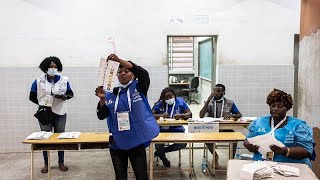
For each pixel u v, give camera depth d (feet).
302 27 14.82
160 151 16.31
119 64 9.37
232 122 15.72
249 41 20.11
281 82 20.38
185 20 19.84
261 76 20.29
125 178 9.95
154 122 9.97
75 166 16.93
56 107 15.40
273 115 8.75
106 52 19.79
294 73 20.48
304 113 14.61
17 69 19.48
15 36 19.36
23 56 19.51
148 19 19.79
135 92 9.70
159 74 20.06
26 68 19.51
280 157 8.66
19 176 15.51
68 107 19.94
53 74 14.96
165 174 15.56
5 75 19.49
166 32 19.88
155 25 19.83
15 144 19.86
